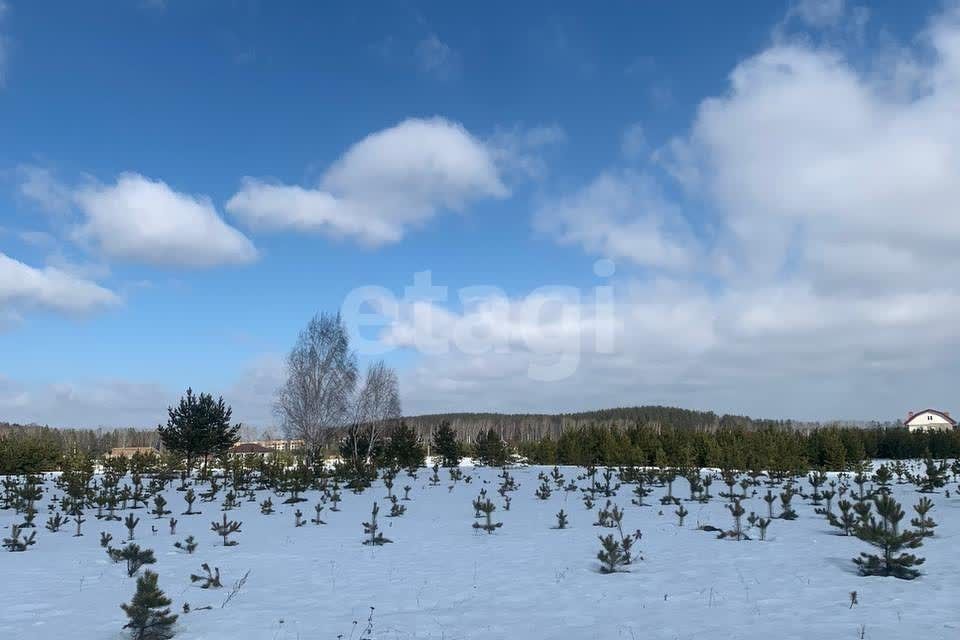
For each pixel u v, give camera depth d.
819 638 7.21
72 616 9.11
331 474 32.25
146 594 7.86
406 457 39.03
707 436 43.53
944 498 22.44
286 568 12.55
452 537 16.20
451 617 8.80
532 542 15.14
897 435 55.28
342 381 45.19
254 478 32.50
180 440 34.75
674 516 18.83
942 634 7.21
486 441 45.28
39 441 41.38
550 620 8.52
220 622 8.68
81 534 17.36
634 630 7.89
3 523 19.48
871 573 10.52
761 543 14.00
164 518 20.45
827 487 26.50
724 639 7.34
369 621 8.64
